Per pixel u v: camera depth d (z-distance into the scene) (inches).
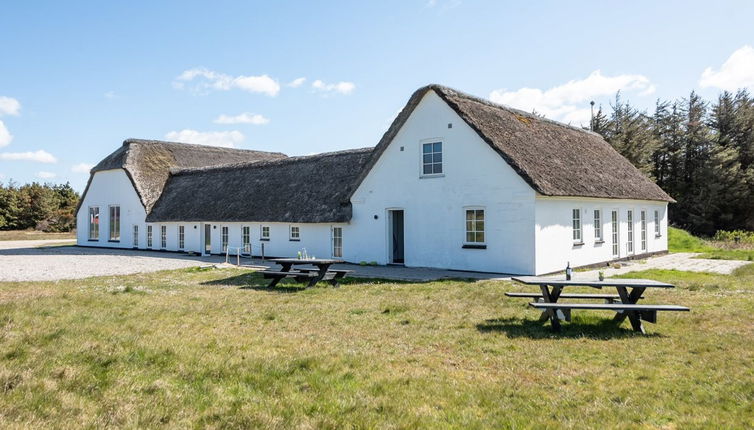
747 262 818.8
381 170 797.2
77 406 193.9
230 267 780.0
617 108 1888.5
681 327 334.3
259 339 302.5
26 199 2290.8
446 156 721.0
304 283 573.6
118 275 674.2
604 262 796.0
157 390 213.3
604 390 217.8
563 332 320.8
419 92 733.9
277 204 944.3
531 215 636.7
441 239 726.5
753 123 1665.8
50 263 872.9
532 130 800.9
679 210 1697.8
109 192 1323.8
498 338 306.7
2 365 238.7
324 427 178.5
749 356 268.1
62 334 303.6
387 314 384.5
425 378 232.2
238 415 186.9
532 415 190.9
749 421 184.2
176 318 367.2
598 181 775.7
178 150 1417.3
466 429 177.8
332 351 276.2
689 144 1713.8
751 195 1577.3
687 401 204.8
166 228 1173.1
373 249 807.1
